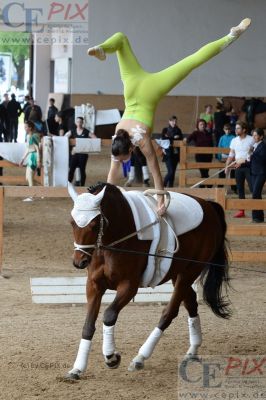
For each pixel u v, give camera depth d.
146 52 32.12
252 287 11.55
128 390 6.66
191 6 32.09
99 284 6.87
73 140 19.66
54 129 25.20
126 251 6.79
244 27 7.18
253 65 32.97
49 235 15.53
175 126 21.80
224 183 18.97
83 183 20.20
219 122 26.17
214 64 32.81
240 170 17.66
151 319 9.32
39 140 19.41
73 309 9.88
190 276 7.59
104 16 31.70
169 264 7.26
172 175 20.77
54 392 6.55
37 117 24.95
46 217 17.75
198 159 21.47
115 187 6.94
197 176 24.12
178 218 7.43
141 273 7.10
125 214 6.88
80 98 31.95
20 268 12.43
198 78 32.88
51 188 11.73
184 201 7.68
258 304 10.41
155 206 7.26
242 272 12.70
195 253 7.60
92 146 19.77
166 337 8.48
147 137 7.18
